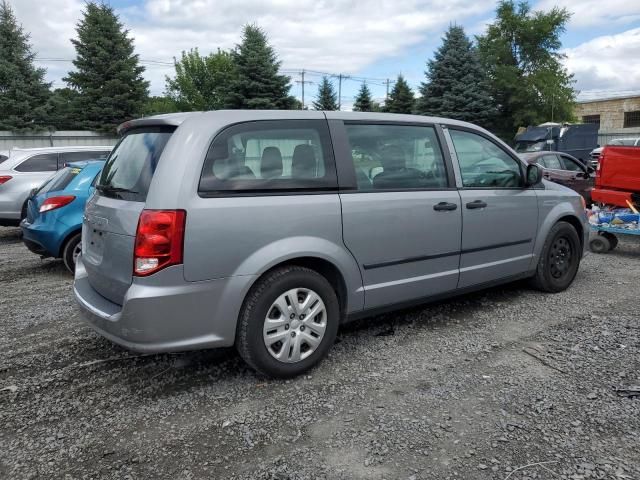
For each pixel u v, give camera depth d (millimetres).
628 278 6137
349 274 3773
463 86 36719
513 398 3258
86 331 4633
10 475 2621
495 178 4793
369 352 4016
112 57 38156
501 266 4844
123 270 3262
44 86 37562
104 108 37688
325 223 3604
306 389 3455
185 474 2607
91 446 2867
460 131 4625
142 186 3279
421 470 2590
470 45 37219
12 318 5035
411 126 4277
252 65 36312
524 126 39094
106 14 38312
